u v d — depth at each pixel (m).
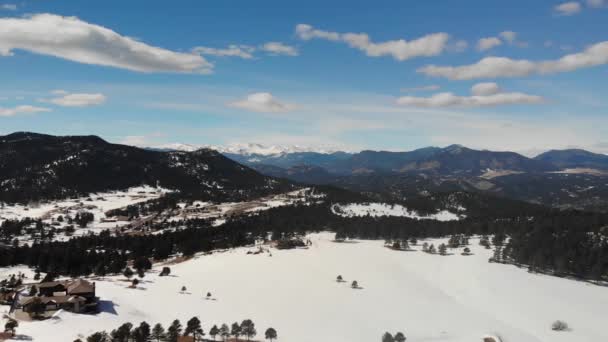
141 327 100.19
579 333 133.00
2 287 142.25
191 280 167.50
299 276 176.00
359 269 191.25
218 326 118.50
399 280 178.62
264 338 111.75
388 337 112.94
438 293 167.12
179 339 102.12
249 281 166.88
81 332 99.00
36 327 98.75
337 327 123.88
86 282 125.00
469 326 132.00
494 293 169.50
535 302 160.62
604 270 199.00
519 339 124.50
